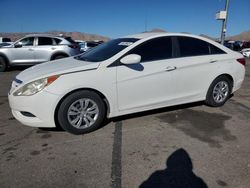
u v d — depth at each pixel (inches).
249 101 247.0
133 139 158.9
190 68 194.4
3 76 392.2
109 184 114.0
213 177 119.3
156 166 128.3
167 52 187.8
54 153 140.7
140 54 176.6
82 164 129.8
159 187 112.2
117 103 170.2
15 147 147.6
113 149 145.8
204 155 139.5
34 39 452.4
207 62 203.6
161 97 186.4
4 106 226.2
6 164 129.0
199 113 207.2
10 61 442.6
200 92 206.5
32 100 150.3
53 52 454.6
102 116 168.2
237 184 114.4
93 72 159.6
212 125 182.7
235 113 208.7
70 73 155.1
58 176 119.3
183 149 146.2
